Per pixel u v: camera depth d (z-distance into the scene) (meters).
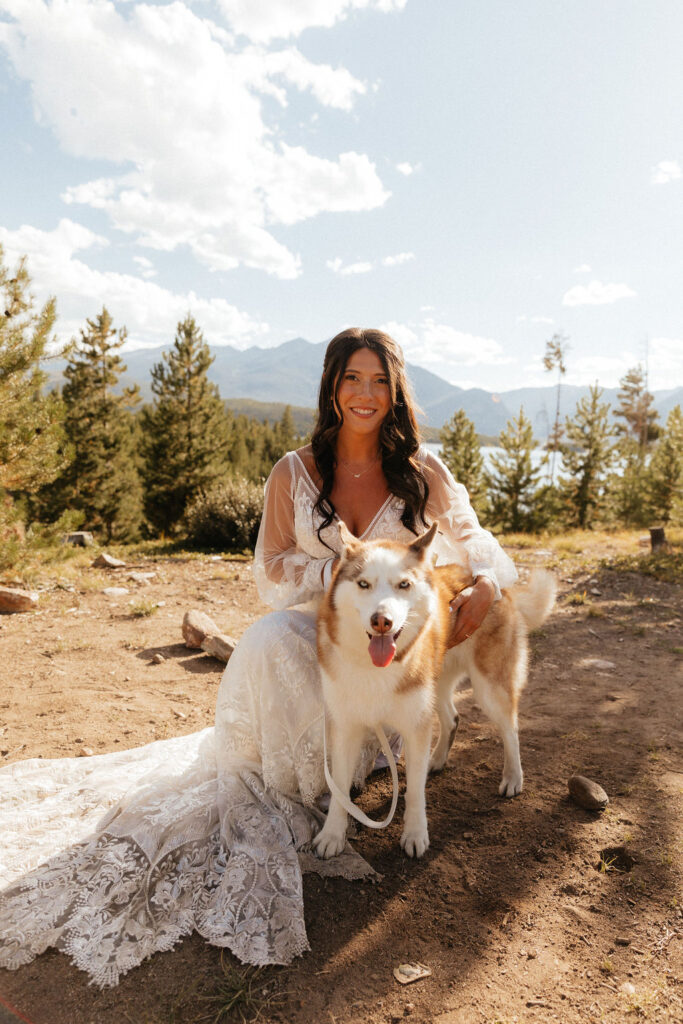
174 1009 1.78
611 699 4.28
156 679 4.56
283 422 77.00
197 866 2.34
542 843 2.64
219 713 2.79
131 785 2.82
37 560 8.10
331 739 2.57
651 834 2.68
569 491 28.78
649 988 1.89
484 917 2.21
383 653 2.24
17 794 2.83
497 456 26.53
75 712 3.92
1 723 3.76
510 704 3.05
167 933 2.06
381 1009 1.82
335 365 2.80
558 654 5.33
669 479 21.91
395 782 2.55
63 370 26.77
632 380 52.03
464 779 3.20
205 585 7.75
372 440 2.95
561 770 3.27
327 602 2.50
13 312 7.85
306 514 2.94
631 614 6.56
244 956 1.96
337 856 2.49
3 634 5.59
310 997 1.85
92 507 26.33
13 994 1.83
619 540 12.30
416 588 2.43
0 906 2.13
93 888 2.21
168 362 26.38
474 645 3.01
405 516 3.01
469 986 1.90
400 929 2.14
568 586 7.88
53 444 8.20
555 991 1.88
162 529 27.80
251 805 2.55
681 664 5.01
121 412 28.06
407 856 2.54
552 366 38.25
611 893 2.33
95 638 5.53
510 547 11.62
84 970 1.92
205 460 26.61
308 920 2.17
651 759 3.37
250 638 2.68
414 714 2.49
